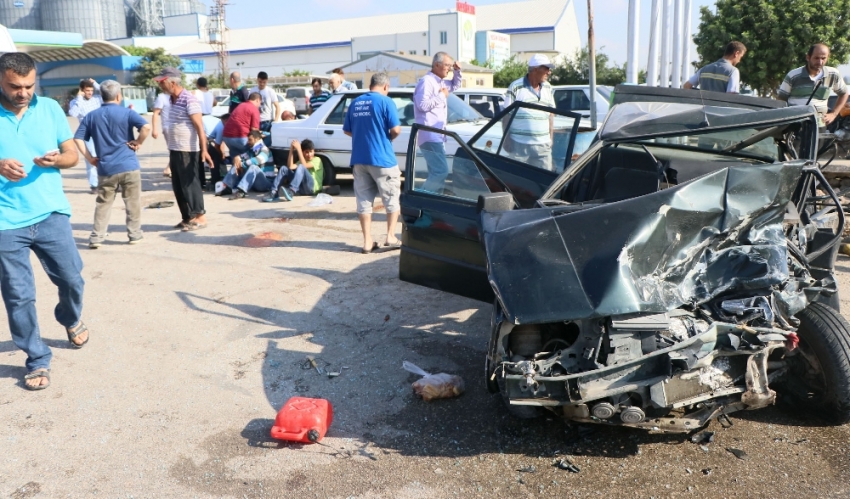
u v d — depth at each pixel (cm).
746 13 1769
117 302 572
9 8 8994
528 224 345
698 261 317
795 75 732
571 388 289
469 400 391
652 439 342
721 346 293
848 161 862
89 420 380
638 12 1008
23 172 383
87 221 906
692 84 791
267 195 1063
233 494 312
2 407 395
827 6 1698
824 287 324
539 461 328
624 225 316
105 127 718
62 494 313
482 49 4941
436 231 467
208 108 1329
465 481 314
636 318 290
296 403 365
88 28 9062
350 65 3412
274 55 7350
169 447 352
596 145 424
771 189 326
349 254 702
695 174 439
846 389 322
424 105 764
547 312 289
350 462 334
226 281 622
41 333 508
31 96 393
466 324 504
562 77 3341
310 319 526
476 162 466
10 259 399
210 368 445
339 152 1048
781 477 308
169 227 855
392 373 430
